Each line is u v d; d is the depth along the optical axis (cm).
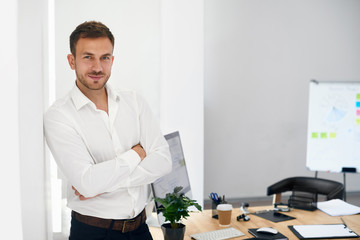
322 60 543
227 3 505
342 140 412
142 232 165
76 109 156
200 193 375
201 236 192
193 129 370
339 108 413
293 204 248
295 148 543
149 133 173
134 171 159
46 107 180
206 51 505
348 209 239
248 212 236
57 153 151
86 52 149
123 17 370
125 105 168
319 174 550
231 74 515
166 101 364
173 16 360
